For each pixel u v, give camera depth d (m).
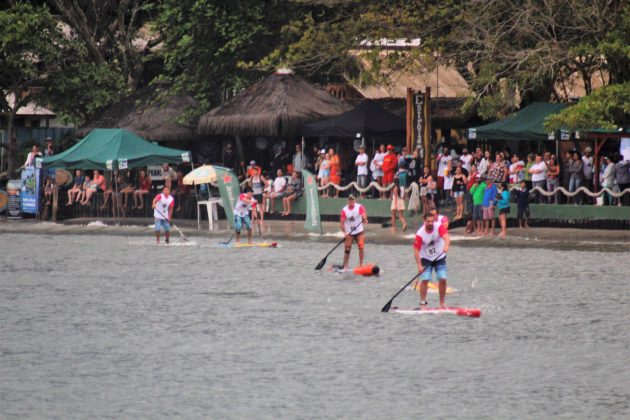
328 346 74.12
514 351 72.62
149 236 155.12
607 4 154.25
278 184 166.38
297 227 158.25
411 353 71.81
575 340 76.25
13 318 85.56
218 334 78.56
